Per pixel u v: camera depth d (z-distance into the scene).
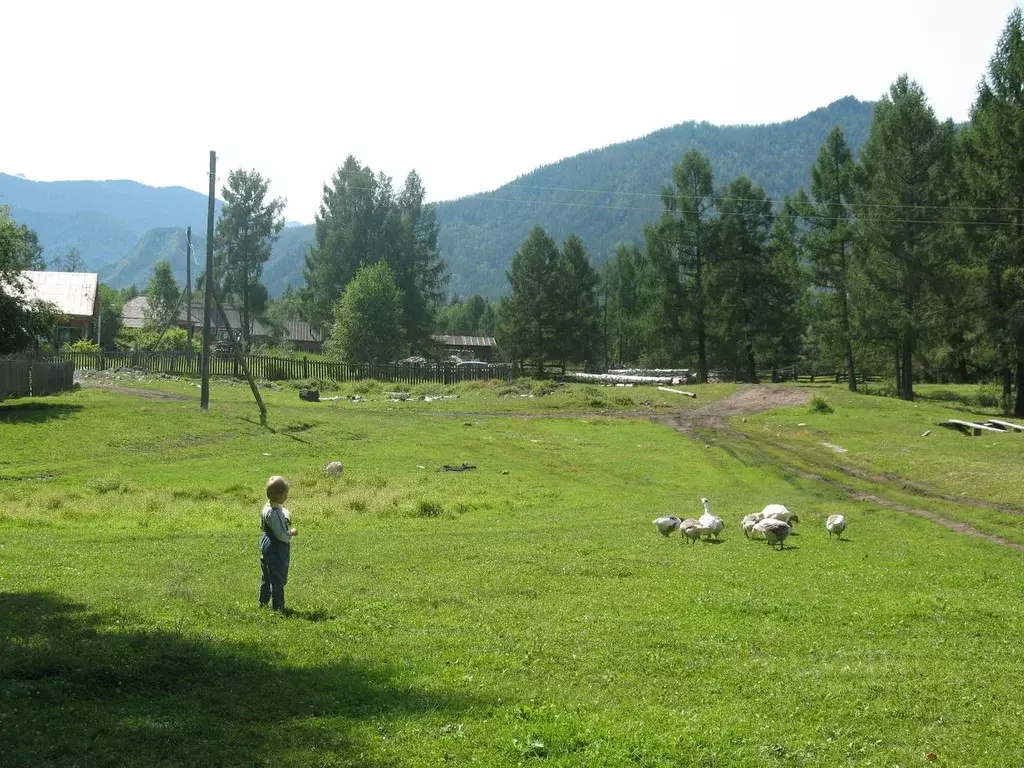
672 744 8.41
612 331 138.88
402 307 103.94
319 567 18.08
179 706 9.27
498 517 27.55
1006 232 63.72
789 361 112.06
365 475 34.22
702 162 92.75
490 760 8.00
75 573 16.52
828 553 20.45
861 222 76.75
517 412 60.69
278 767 7.72
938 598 15.38
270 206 122.75
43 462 33.69
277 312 136.12
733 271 90.50
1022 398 64.75
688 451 46.09
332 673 10.52
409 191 126.06
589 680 10.64
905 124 73.19
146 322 122.56
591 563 18.72
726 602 14.80
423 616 13.88
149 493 28.64
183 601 14.12
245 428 43.84
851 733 8.97
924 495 32.88
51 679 9.79
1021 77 65.12
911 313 71.31
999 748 8.59
